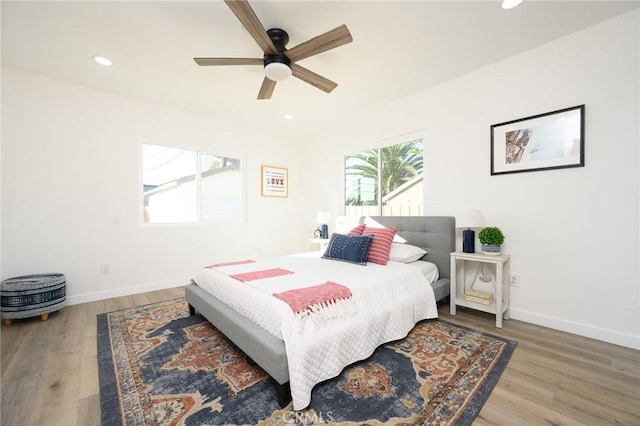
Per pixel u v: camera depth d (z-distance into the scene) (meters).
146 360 1.79
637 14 1.89
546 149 2.27
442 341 2.03
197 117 3.84
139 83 2.90
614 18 1.97
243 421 1.27
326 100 3.37
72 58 2.42
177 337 2.12
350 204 4.17
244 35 2.08
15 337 2.12
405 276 2.29
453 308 2.58
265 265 2.55
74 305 2.89
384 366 1.70
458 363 1.73
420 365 1.71
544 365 1.71
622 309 1.96
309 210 4.87
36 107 2.73
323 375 1.45
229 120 4.12
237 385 1.53
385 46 2.25
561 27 2.06
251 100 3.35
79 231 2.97
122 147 3.23
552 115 2.23
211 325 2.35
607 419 1.26
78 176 2.96
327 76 2.76
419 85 2.98
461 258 2.54
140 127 3.35
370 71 2.66
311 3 1.76
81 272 2.98
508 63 2.47
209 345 1.99
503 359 1.78
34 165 2.73
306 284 1.88
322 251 3.57
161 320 2.47
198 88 3.01
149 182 3.54
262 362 1.44
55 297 2.53
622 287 1.96
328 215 4.25
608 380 1.55
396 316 1.99
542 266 2.31
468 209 2.73
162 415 1.31
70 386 1.53
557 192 2.23
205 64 2.07
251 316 1.69
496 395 1.43
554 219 2.25
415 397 1.41
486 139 2.62
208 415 1.31
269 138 4.65
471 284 2.75
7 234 2.61
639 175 1.90
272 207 4.70
